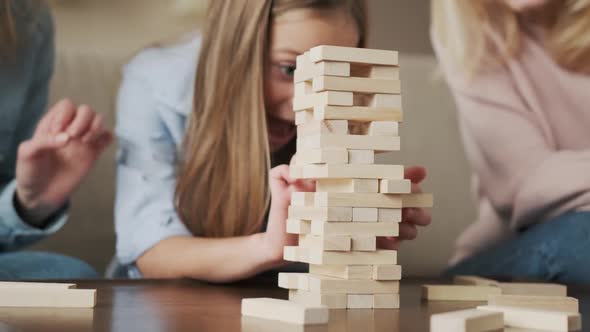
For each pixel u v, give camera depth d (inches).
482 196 80.0
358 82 32.9
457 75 80.1
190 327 27.1
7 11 70.4
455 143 79.7
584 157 77.9
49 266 57.7
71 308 32.7
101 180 71.9
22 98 71.5
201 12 75.7
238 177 62.1
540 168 78.4
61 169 63.8
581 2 78.0
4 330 27.0
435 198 78.7
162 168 65.9
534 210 78.4
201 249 53.2
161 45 74.2
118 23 74.7
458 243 78.9
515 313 28.3
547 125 79.0
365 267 32.7
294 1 62.1
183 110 68.1
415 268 77.6
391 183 32.5
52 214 65.1
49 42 72.8
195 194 63.1
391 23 80.2
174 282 48.3
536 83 79.5
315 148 32.7
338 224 32.3
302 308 28.0
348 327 27.2
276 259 45.7
